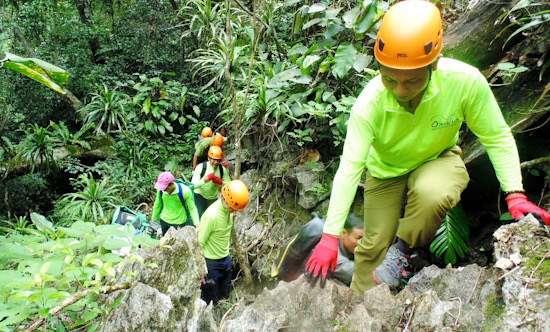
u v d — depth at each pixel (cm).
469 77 132
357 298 159
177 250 161
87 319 127
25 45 818
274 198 466
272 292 165
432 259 267
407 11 117
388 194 172
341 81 375
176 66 965
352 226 215
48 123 875
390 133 145
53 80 164
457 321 131
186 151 786
